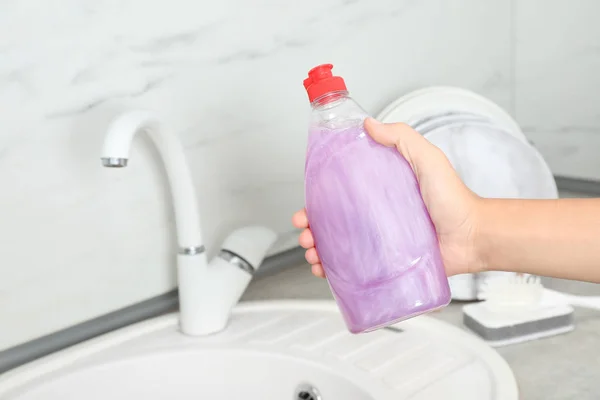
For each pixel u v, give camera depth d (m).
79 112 0.88
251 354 0.84
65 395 0.81
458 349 0.80
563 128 1.39
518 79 1.44
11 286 0.85
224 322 0.91
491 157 1.04
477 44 1.37
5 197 0.83
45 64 0.85
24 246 0.85
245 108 1.05
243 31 1.03
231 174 1.04
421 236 0.64
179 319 0.93
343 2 1.14
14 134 0.83
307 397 0.81
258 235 0.95
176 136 0.83
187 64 0.97
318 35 1.12
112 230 0.93
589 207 0.69
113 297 0.95
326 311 0.94
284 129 1.10
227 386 0.85
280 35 1.07
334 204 0.63
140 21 0.92
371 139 0.65
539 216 0.70
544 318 0.86
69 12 0.86
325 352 0.82
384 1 1.20
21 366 0.84
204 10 0.98
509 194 1.04
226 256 0.93
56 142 0.87
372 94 1.21
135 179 0.95
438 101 1.12
